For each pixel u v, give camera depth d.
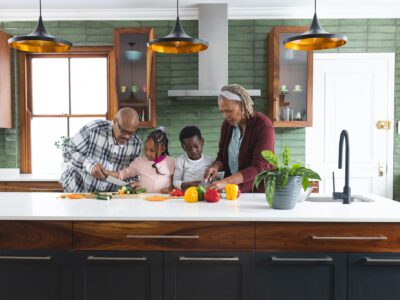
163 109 4.16
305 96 3.83
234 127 2.37
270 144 2.14
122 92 3.85
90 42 4.16
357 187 4.16
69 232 1.62
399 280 1.58
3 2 3.87
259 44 4.11
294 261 1.57
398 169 4.12
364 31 4.08
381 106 4.12
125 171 2.53
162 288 1.61
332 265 1.58
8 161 4.22
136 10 4.07
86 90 4.30
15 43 2.38
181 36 2.31
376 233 1.57
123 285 1.62
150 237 1.59
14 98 4.19
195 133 2.46
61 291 1.63
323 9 4.03
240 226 1.59
